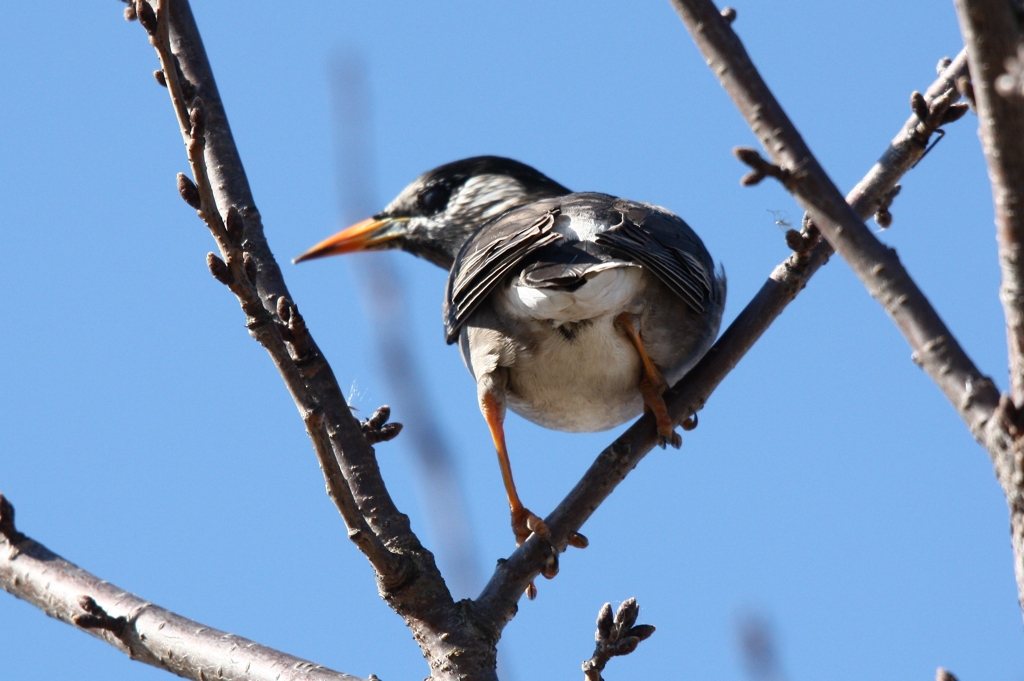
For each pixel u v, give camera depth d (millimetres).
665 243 12688
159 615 10500
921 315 7098
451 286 14164
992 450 6738
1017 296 6535
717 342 12406
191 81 12688
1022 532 6629
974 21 6227
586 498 11625
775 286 12344
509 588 10977
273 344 9016
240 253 8891
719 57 7590
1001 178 6406
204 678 10195
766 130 7441
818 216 7359
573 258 12211
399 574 10234
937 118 10992
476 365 13172
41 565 10953
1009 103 6242
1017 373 6648
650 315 12797
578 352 12789
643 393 12359
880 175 11203
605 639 9914
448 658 10148
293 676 9891
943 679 7777
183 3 13070
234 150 12484
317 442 9266
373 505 10883
